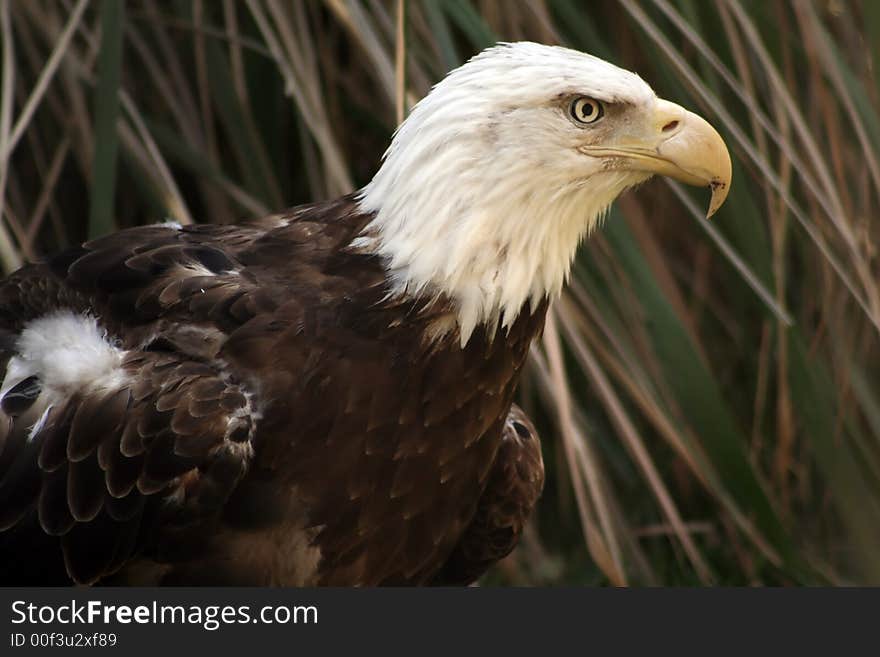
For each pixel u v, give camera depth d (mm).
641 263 8914
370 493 6742
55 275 6965
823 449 9406
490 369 6844
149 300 6684
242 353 6547
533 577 10406
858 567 9664
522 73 6602
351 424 6605
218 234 7219
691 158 6863
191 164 9836
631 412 10562
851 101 9375
